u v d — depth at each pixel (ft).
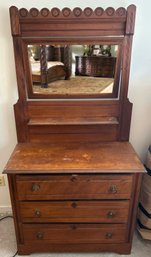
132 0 4.41
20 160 4.34
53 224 4.64
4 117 5.23
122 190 4.30
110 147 4.96
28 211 4.50
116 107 4.99
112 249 4.91
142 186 5.13
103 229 4.70
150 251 5.03
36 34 4.36
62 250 4.92
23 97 4.81
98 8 4.20
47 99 4.90
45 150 4.79
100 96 4.90
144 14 4.49
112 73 4.68
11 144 5.53
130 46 4.48
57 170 4.03
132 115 5.34
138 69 4.91
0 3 4.35
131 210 4.53
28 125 5.02
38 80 4.71
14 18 4.19
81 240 4.82
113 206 4.46
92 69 4.63
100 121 4.96
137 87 5.08
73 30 4.36
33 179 4.18
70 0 4.39
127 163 4.26
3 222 5.86
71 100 4.92
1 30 4.51
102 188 4.27
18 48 4.42
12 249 5.08
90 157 4.47
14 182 4.23
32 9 4.17
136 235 5.45
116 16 4.25
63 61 4.56
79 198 4.38
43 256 4.90
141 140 5.63
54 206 4.45
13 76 4.87
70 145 5.06
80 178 4.17
